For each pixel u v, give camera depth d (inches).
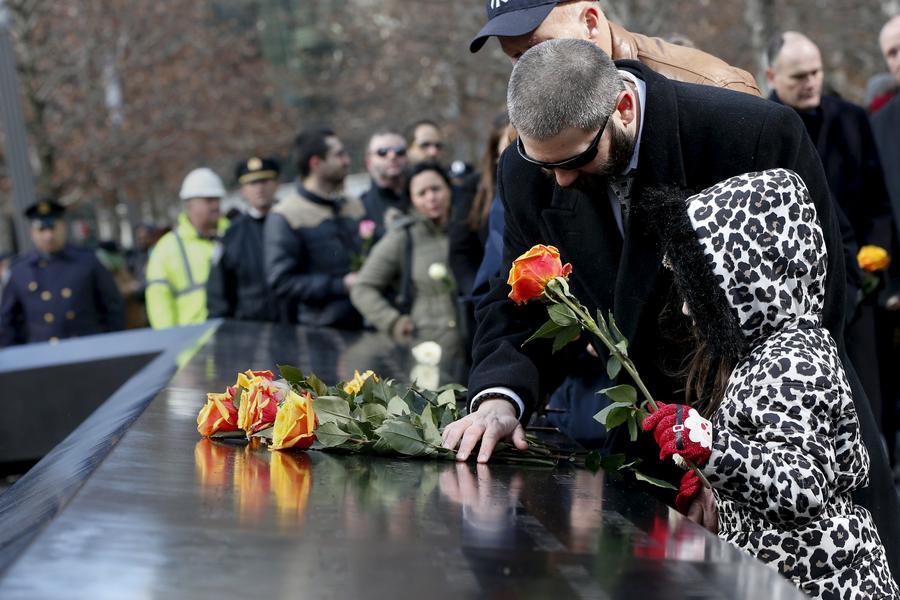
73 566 57.0
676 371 103.9
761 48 538.9
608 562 66.1
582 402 125.6
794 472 84.2
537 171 113.3
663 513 79.7
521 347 111.6
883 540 101.6
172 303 329.1
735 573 65.4
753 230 88.1
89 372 212.1
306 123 1094.4
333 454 95.6
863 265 206.2
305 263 273.1
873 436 103.1
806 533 90.7
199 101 921.5
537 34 120.3
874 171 231.9
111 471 79.4
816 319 89.9
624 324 104.5
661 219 90.5
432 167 239.9
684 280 89.5
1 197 871.7
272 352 180.9
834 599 90.7
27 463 211.8
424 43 845.2
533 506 79.6
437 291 238.8
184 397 123.2
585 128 96.3
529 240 115.8
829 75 791.1
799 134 105.4
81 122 790.5
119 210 1109.1
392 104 1009.5
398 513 73.8
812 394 85.4
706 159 104.7
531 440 101.9
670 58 124.4
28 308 364.8
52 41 749.9
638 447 108.6
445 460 97.5
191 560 59.5
